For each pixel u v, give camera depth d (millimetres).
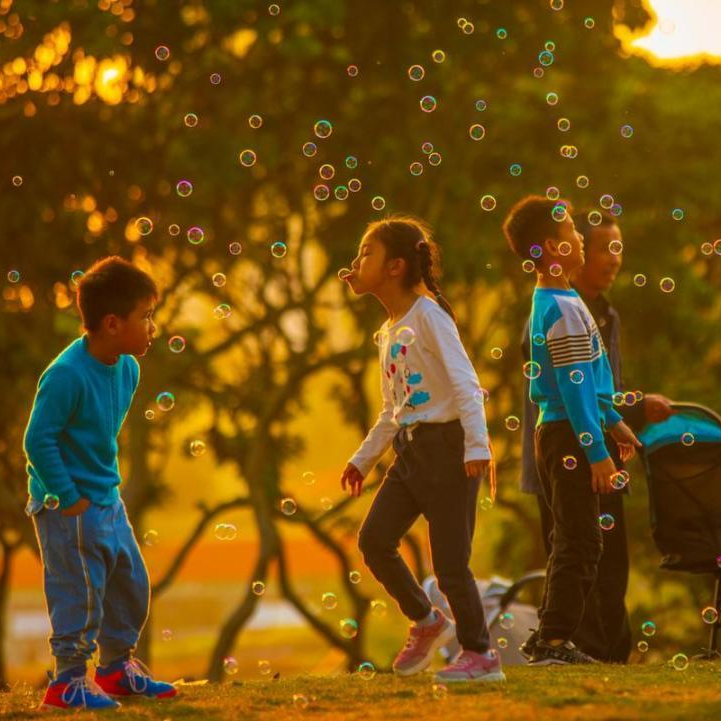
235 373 37312
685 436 13375
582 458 12078
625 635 13727
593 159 33438
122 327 10281
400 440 10820
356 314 35531
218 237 34094
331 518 35969
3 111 29516
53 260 30469
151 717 9484
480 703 9477
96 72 29812
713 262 38656
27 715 9781
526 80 33000
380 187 32312
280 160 32250
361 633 36438
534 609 16406
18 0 28500
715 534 13438
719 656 13312
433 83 31406
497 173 33281
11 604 80625
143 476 31391
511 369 36688
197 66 30062
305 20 28625
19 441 33312
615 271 14109
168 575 33531
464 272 32125
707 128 34312
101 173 30297
